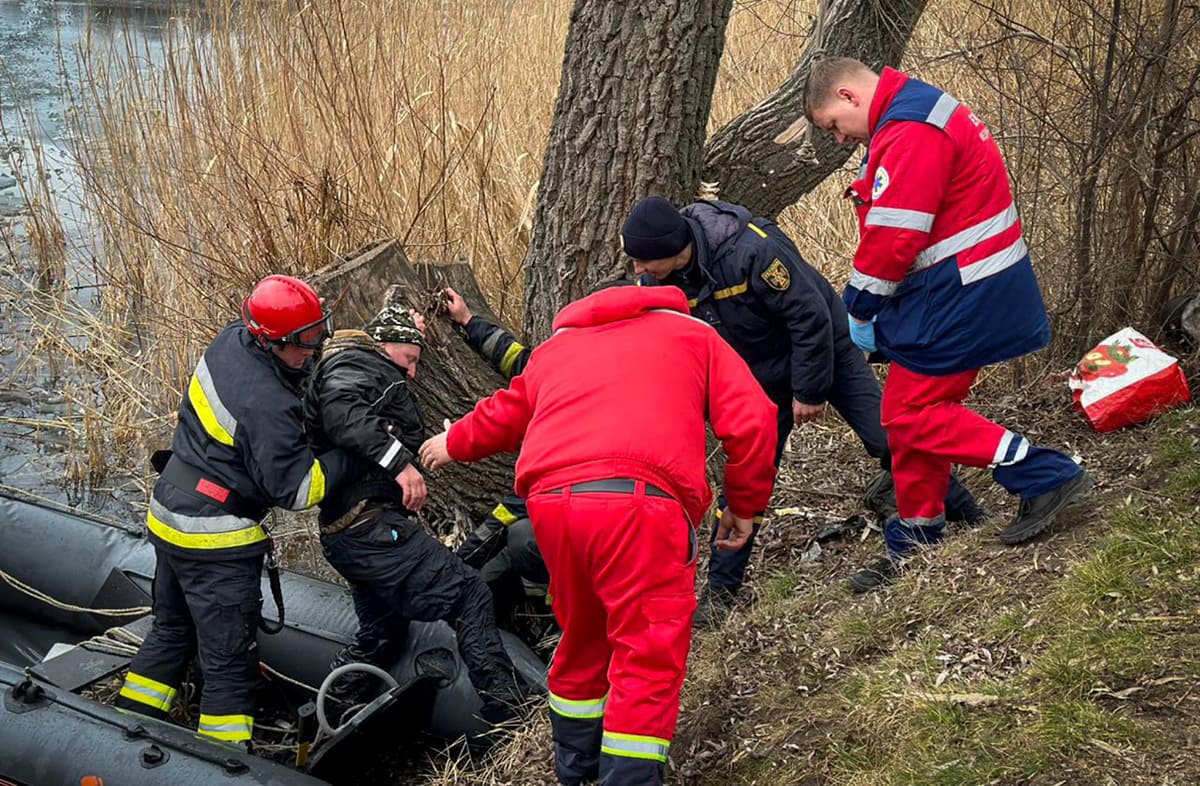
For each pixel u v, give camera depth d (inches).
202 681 164.6
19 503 188.4
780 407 154.2
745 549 153.3
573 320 113.7
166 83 278.5
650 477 102.7
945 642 123.9
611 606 104.4
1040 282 191.3
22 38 529.0
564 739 115.2
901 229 120.5
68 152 369.4
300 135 238.5
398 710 145.9
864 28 194.2
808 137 187.0
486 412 118.3
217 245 238.1
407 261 166.6
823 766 113.3
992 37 196.7
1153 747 100.8
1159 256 181.8
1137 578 122.0
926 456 137.0
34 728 130.9
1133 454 152.1
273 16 266.5
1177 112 170.7
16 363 285.6
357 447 138.9
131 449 249.8
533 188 227.1
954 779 103.9
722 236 141.8
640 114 164.4
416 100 241.8
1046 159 184.9
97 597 175.6
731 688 130.5
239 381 136.5
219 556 138.5
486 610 146.8
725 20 165.0
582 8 164.2
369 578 145.0
